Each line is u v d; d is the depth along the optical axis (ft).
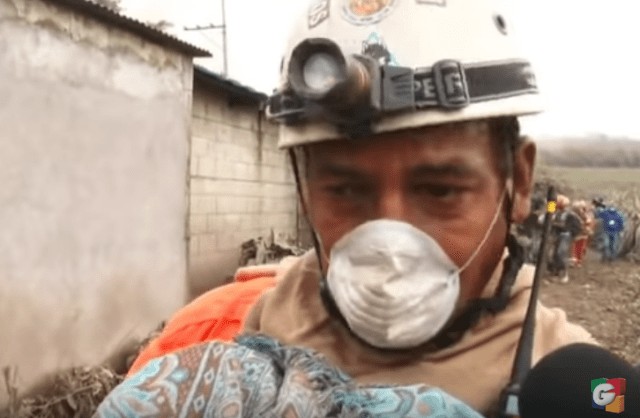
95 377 13.67
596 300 26.63
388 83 2.11
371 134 2.17
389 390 2.23
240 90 23.95
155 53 16.94
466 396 2.28
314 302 2.78
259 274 3.97
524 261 2.54
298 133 2.36
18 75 12.72
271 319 2.85
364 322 2.26
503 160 2.38
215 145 24.45
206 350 2.49
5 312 12.53
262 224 28.73
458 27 2.25
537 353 2.31
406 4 2.27
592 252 39.99
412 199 2.25
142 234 16.58
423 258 2.20
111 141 15.39
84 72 14.47
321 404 2.20
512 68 2.27
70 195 14.12
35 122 13.17
